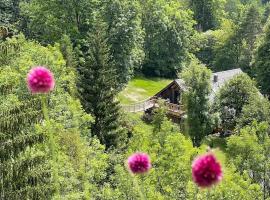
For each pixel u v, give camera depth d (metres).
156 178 21.86
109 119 37.56
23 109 15.27
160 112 35.84
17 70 27.31
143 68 77.06
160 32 76.19
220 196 19.39
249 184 21.36
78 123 26.41
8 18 62.59
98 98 37.56
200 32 93.31
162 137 27.50
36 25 53.22
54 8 52.19
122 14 52.12
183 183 21.95
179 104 53.28
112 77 38.53
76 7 51.97
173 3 84.75
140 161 5.95
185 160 22.27
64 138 22.94
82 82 37.78
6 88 16.58
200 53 85.25
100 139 37.09
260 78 60.62
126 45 51.94
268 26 62.06
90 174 21.22
